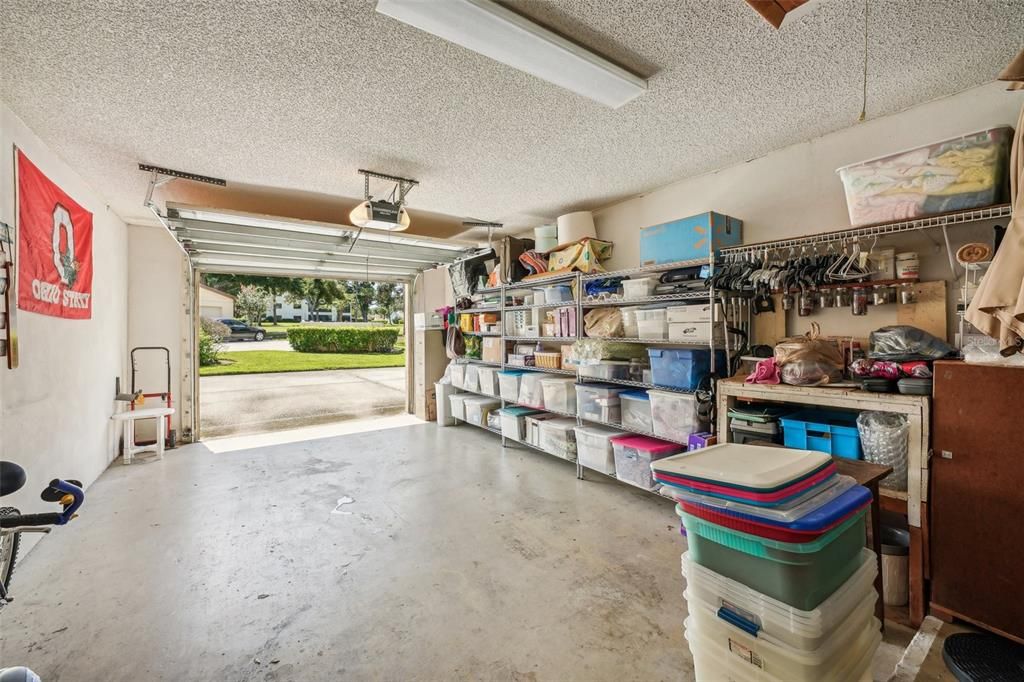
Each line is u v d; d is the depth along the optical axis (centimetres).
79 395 333
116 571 229
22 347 248
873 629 116
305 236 425
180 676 160
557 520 290
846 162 270
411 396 681
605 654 170
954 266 227
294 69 205
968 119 228
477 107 242
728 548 110
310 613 196
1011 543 162
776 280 254
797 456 119
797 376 228
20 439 245
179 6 163
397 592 211
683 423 299
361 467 405
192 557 244
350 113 247
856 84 223
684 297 305
